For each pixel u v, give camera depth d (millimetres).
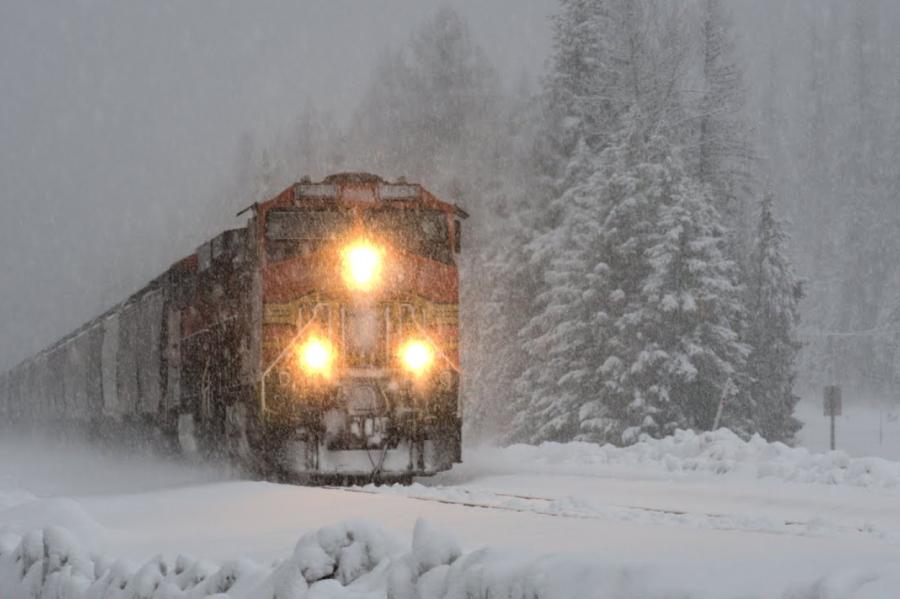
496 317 107688
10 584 19828
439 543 11383
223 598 13805
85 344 93688
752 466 43812
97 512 33531
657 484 40312
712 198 100938
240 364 47156
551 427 92375
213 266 52938
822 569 9547
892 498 34188
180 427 61000
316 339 42250
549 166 116188
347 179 44812
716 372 87188
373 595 11914
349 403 41938
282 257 43219
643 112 114812
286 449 41844
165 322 64875
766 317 105062
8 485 56125
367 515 26953
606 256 93000
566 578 10016
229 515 29828
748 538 20672
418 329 43219
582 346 93062
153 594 15531
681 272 88688
